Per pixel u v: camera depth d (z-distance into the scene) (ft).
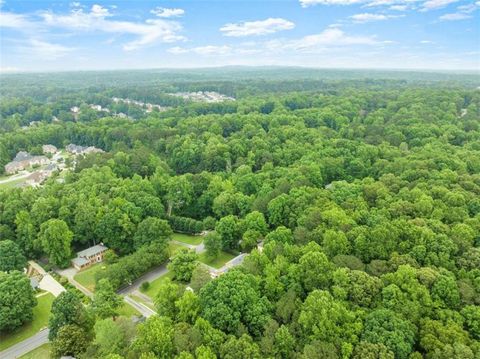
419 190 311.47
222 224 328.90
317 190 344.49
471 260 219.82
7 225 341.62
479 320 176.45
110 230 335.06
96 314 225.15
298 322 186.60
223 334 183.21
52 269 316.19
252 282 215.31
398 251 237.45
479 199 295.48
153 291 276.82
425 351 169.17
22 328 243.40
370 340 169.07
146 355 165.89
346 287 201.98
